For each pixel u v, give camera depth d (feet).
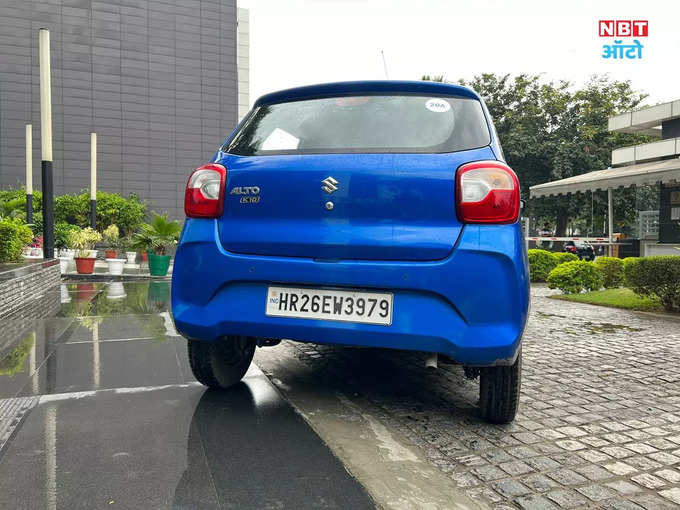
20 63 76.74
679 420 9.86
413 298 7.70
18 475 6.72
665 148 55.31
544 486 7.01
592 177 55.42
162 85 85.05
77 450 7.52
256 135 9.08
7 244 19.75
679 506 6.56
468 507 6.40
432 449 8.13
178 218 86.38
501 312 7.48
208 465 7.18
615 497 6.76
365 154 8.05
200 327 8.56
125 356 13.15
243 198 8.45
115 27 81.97
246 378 11.49
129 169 83.20
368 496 6.54
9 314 15.57
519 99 92.73
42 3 77.77
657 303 25.30
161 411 9.22
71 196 70.90
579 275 31.22
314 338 8.13
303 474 7.04
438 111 8.43
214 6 88.33
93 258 38.22
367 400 10.36
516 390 8.70
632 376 13.07
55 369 11.86
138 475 6.81
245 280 8.35
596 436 8.92
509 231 7.58
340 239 7.88
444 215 7.62
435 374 12.37
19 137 76.89
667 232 56.18
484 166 7.62
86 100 80.48
